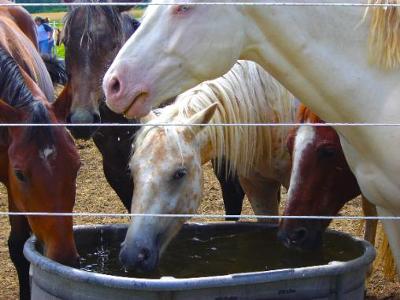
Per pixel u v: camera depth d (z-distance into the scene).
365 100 2.29
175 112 3.03
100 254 2.98
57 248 2.70
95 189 5.67
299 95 2.38
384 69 2.26
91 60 4.22
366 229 3.59
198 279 2.19
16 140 2.76
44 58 4.83
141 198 2.76
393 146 2.26
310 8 2.24
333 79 2.29
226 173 3.49
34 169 2.70
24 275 3.49
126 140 3.96
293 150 3.07
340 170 2.94
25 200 2.78
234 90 3.19
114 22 4.31
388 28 2.21
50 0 10.18
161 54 2.21
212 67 2.25
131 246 2.71
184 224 3.07
